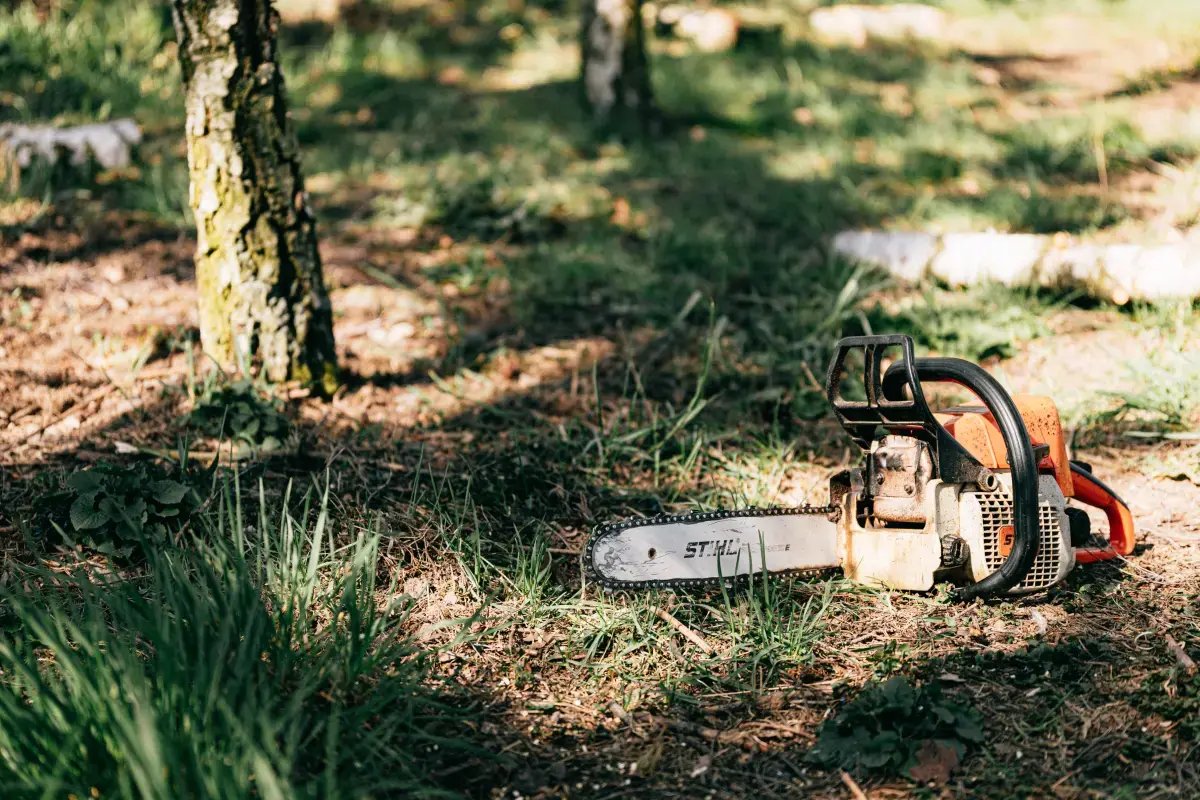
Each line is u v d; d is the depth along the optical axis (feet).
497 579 11.97
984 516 10.93
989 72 41.91
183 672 8.21
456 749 9.17
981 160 30.04
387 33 40.11
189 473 13.35
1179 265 18.76
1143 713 9.23
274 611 10.33
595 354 18.79
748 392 17.38
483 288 21.25
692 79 37.78
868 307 20.08
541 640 10.95
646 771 9.03
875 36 46.42
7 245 20.77
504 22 44.55
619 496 14.02
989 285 20.35
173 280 20.31
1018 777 8.65
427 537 12.51
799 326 19.47
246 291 15.80
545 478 14.28
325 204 25.23
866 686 10.03
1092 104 35.45
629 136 31.76
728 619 10.87
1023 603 11.33
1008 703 9.62
